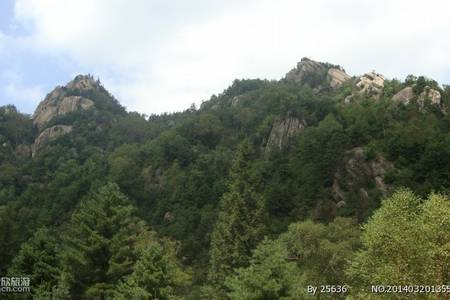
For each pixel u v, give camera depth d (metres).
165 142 135.12
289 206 96.25
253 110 156.12
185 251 84.81
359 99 143.50
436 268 31.30
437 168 91.81
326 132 111.19
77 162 157.00
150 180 125.50
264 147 125.62
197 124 149.62
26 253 48.53
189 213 98.75
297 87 185.25
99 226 47.50
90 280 46.50
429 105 117.69
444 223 33.28
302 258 55.19
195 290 65.31
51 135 188.00
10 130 188.88
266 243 31.75
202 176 113.44
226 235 61.84
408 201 43.53
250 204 65.81
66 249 48.72
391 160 100.38
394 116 116.38
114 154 143.62
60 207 106.31
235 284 30.16
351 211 92.94
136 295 35.09
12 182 137.88
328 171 102.69
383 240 33.78
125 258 47.06
